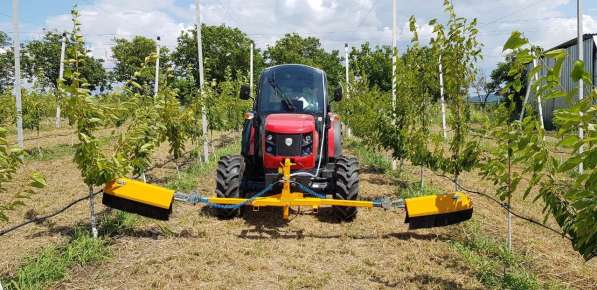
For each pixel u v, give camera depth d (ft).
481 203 24.61
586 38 65.62
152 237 17.90
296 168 18.75
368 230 19.24
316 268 15.16
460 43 18.34
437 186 28.89
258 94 21.70
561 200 11.38
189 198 17.42
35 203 23.58
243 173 20.67
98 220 19.81
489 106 20.76
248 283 13.92
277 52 169.58
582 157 7.55
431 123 23.57
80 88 15.88
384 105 30.99
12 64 123.44
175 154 30.09
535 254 16.63
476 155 18.37
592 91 7.36
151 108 19.65
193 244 17.13
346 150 49.78
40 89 47.65
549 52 7.84
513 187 12.73
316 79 21.81
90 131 16.22
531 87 8.54
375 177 32.09
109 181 16.76
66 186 28.35
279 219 20.51
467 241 17.94
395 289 13.65
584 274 14.83
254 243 17.35
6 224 19.76
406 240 18.02
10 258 15.67
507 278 13.94
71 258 15.03
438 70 20.79
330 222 20.25
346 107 58.49
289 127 18.48
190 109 31.91
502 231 19.43
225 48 170.50
